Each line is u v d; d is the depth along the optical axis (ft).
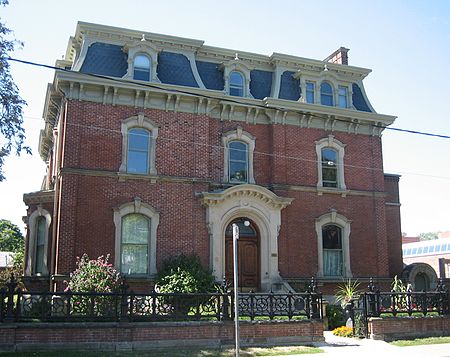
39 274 75.66
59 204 69.56
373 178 87.15
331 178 84.69
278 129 81.66
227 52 83.87
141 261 70.90
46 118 85.87
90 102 71.67
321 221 81.61
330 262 82.02
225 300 52.16
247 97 81.35
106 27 75.36
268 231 76.43
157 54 76.48
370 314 60.03
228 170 78.59
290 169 81.41
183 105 76.23
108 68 73.36
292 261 78.59
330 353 48.57
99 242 68.74
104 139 71.41
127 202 70.90
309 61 87.15
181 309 51.49
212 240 72.95
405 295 62.75
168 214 72.49
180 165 74.38
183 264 68.54
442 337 60.70
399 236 93.91
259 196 75.87
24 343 45.42
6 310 46.09
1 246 207.21
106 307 49.42
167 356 44.73
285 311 54.65
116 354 44.75
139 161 73.15
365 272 83.30
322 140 84.53
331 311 70.03
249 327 51.78
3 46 58.49
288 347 51.42
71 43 81.92
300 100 84.12
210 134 78.33
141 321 49.42
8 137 60.80
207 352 47.32
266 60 86.43
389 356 47.19
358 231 84.33
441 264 113.50
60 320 47.47
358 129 87.76
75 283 57.31
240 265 76.13
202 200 73.72
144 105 74.08
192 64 79.66
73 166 69.26
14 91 60.75
